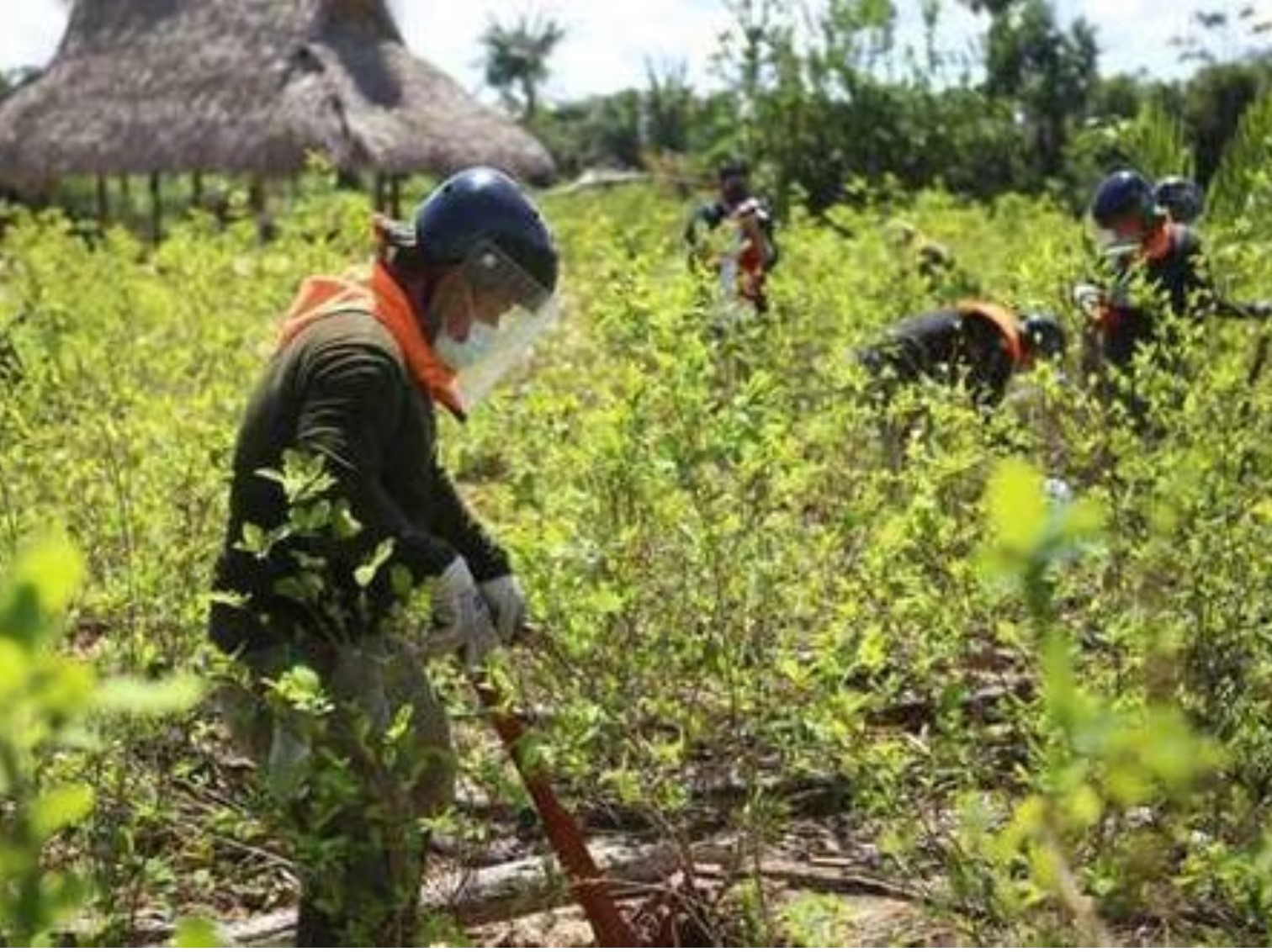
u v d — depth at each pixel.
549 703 5.10
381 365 3.62
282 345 3.74
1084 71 33.78
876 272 10.95
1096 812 2.51
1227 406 5.29
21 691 1.47
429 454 3.81
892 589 4.53
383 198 25.92
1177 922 3.94
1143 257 7.43
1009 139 26.72
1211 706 4.44
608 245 11.09
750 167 25.08
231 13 27.12
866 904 4.50
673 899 4.25
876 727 4.85
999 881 3.46
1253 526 4.75
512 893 4.48
